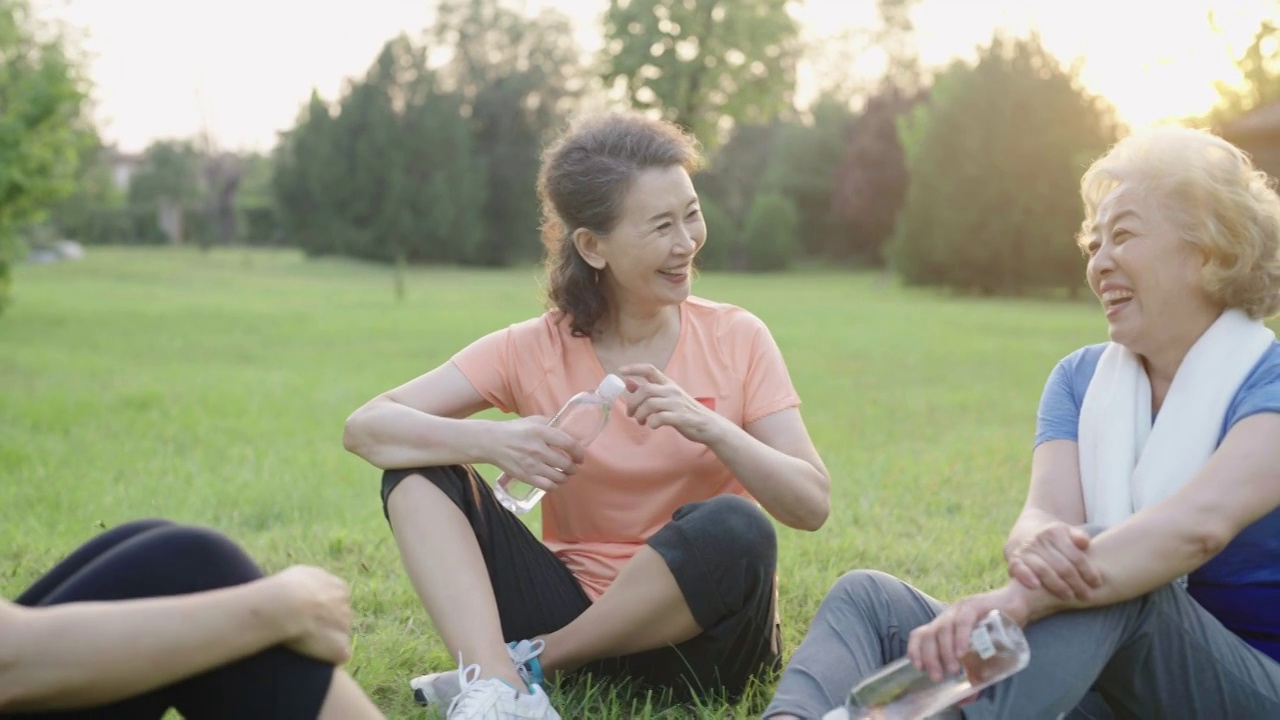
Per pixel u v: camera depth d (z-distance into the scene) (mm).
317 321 18562
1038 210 31875
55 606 1570
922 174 35219
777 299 27891
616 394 2525
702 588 2434
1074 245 31641
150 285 30531
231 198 65250
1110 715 2182
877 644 2150
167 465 6184
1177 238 2082
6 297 18484
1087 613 1940
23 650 1447
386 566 4074
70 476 5797
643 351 2789
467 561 2465
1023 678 1912
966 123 33062
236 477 5891
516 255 57500
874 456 6723
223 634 1572
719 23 40281
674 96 40500
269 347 14039
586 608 2676
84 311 19859
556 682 2613
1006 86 32312
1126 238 2121
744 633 2537
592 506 2746
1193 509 1918
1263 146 18703
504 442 2508
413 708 2684
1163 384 2197
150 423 7785
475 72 60781
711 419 2490
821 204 57531
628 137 2627
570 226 2680
